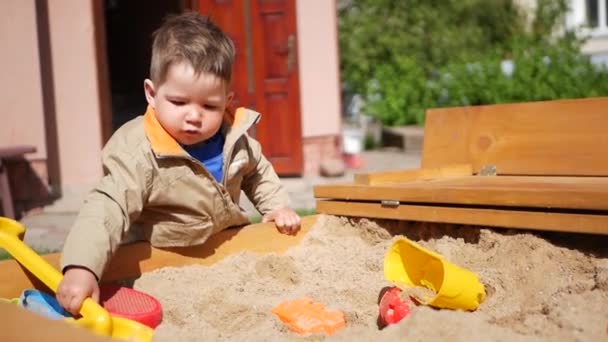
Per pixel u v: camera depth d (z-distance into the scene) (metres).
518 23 13.62
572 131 3.12
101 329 2.07
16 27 6.87
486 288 2.34
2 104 6.87
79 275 2.24
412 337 1.95
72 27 7.27
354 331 2.09
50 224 6.02
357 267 2.79
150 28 13.43
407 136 11.29
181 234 2.76
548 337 1.91
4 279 2.46
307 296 2.54
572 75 11.38
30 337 1.45
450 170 3.43
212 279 2.70
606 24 13.38
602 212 2.34
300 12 8.34
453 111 3.61
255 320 2.33
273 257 2.80
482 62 12.07
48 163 7.23
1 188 6.29
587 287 2.21
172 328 2.18
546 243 2.44
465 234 2.75
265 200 3.11
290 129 8.23
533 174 3.23
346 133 11.89
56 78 7.27
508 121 3.37
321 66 8.44
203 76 2.49
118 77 13.86
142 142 2.58
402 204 2.91
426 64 12.95
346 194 3.12
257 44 8.16
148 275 2.72
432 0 13.55
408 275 2.42
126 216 2.51
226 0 8.12
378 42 13.17
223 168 2.77
